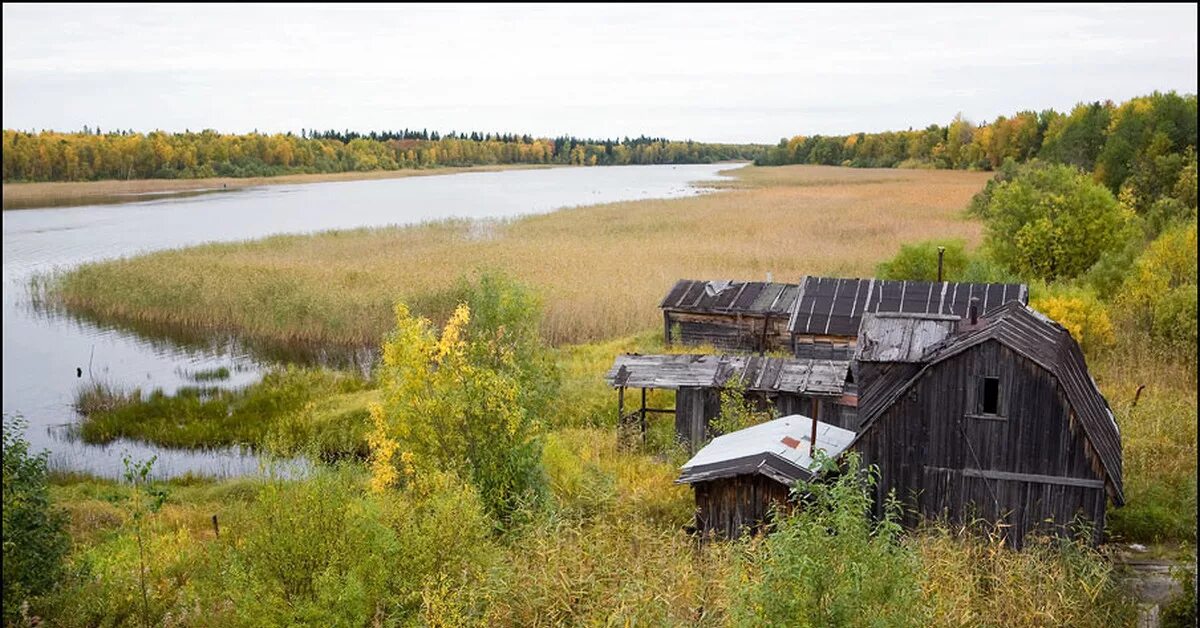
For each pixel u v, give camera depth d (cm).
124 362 4062
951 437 1844
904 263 4062
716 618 1421
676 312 3869
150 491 1909
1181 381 2947
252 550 1482
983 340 1795
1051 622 1463
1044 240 4412
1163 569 1794
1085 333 3300
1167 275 3769
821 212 8956
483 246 6750
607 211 9662
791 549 1123
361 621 1384
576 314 4269
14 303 5272
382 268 5675
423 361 1983
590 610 1441
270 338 4484
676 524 2056
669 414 3011
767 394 2666
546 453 2295
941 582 1510
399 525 1588
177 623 1588
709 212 9256
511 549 1738
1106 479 1758
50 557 1628
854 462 1304
